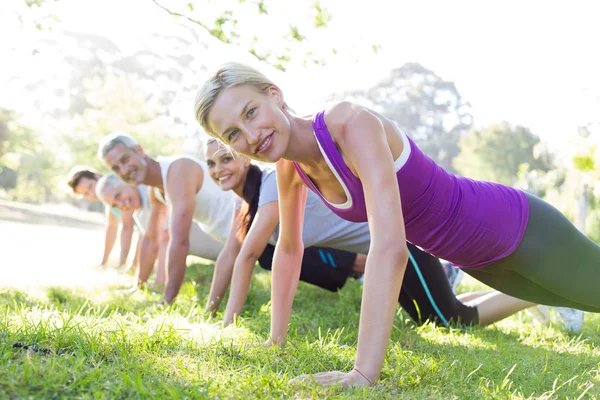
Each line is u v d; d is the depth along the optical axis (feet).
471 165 148.97
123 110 81.30
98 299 14.87
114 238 25.72
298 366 7.84
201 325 10.56
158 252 19.95
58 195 140.67
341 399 6.48
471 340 10.83
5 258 25.55
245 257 11.57
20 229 49.60
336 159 8.01
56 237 43.70
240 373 7.30
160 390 6.38
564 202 58.39
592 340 11.54
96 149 80.84
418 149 8.66
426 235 8.98
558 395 7.29
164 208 18.47
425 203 8.65
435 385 7.37
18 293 14.15
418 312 11.96
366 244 13.53
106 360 7.50
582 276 9.20
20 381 6.19
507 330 12.40
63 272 21.22
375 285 7.28
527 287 9.70
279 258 9.59
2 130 100.42
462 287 18.38
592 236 55.01
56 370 6.57
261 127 7.79
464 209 8.83
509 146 144.97
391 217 7.44
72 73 107.14
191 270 21.40
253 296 14.70
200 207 16.53
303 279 15.24
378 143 7.71
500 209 8.96
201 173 15.99
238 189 12.80
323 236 13.37
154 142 81.00
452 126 178.50
